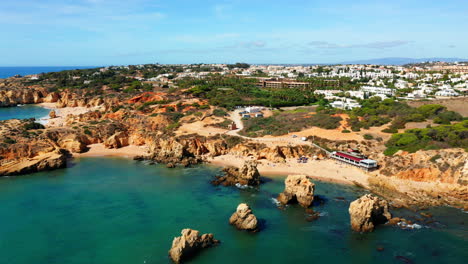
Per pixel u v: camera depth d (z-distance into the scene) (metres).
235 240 63.59
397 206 77.12
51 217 72.19
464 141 95.75
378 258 57.66
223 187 91.25
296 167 106.75
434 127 110.44
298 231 67.00
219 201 81.75
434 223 69.31
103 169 106.94
